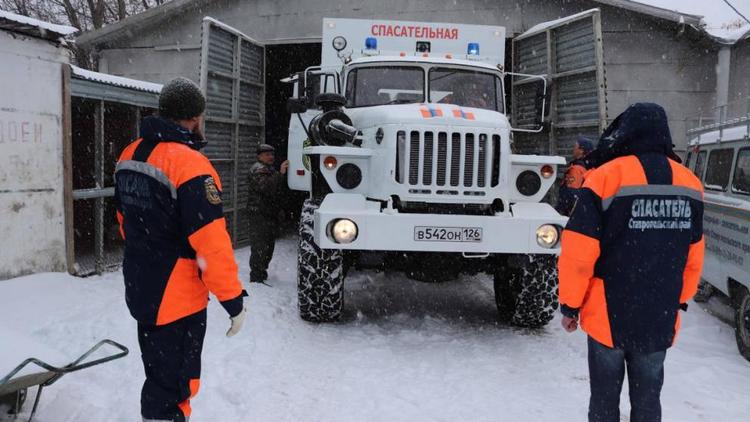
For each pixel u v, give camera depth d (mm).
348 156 5027
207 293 2695
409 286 7383
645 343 2684
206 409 3510
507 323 5750
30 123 5742
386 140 4844
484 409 3672
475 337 5230
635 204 2684
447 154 4809
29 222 5770
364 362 4469
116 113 7988
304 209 5328
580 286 2723
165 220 2514
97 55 11641
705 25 8875
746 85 9219
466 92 6312
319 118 5543
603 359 2824
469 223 4652
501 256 5094
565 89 8594
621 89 9539
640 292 2684
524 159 5059
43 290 5523
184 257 2574
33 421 3098
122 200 2621
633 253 2686
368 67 6312
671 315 2703
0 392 2562
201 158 2561
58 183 6078
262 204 6832
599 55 7641
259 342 4754
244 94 9742
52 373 2764
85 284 5988
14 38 5531
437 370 4348
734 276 5203
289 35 10812
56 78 5992
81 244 8258
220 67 8742
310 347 4785
